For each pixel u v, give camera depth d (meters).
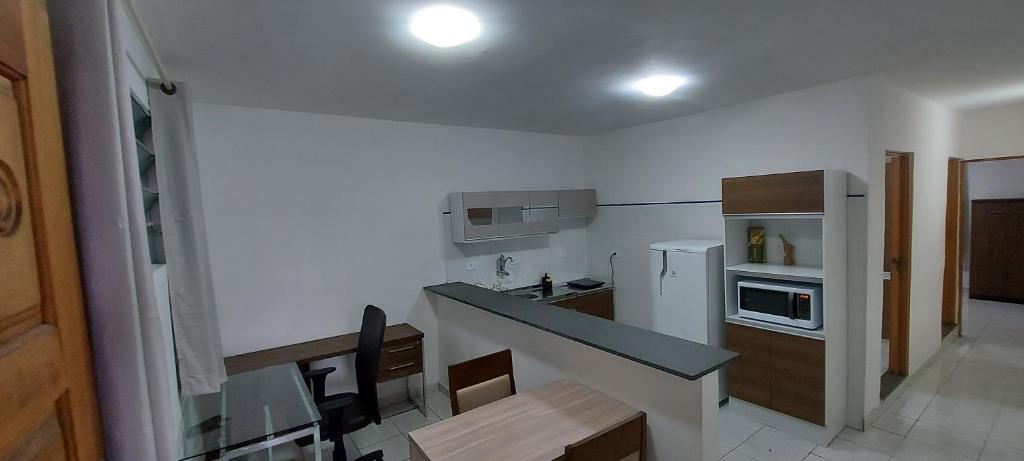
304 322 3.44
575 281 4.98
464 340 3.60
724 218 3.38
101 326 0.71
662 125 4.28
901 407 3.38
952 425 3.09
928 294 4.05
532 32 1.97
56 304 0.61
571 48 2.19
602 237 5.06
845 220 3.03
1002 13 1.91
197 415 2.08
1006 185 6.29
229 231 3.14
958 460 2.69
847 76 2.91
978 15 1.93
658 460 2.03
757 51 2.33
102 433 0.72
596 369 2.29
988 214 6.30
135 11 1.42
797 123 3.26
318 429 2.01
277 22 1.78
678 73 2.69
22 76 0.56
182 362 2.09
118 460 0.74
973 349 4.50
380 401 3.79
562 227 5.05
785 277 3.24
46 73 0.63
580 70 2.55
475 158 4.33
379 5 1.66
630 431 1.82
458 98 3.12
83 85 0.71
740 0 1.72
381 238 3.78
